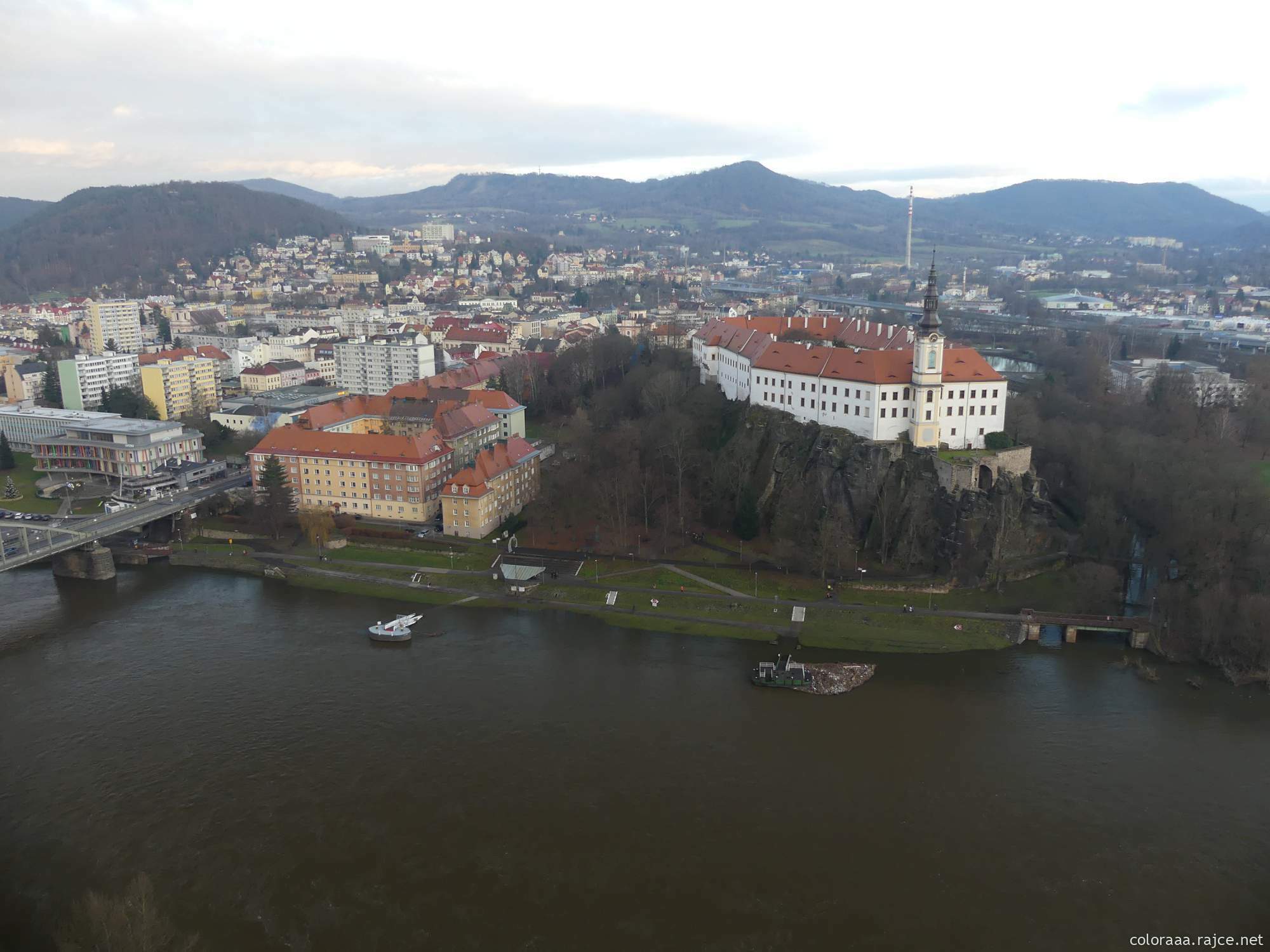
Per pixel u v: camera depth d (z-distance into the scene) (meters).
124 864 116.88
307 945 103.69
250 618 195.12
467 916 108.25
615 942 104.44
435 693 161.12
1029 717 153.25
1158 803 130.00
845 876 115.38
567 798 130.38
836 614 191.75
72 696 160.00
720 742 145.25
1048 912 109.88
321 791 132.00
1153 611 181.62
